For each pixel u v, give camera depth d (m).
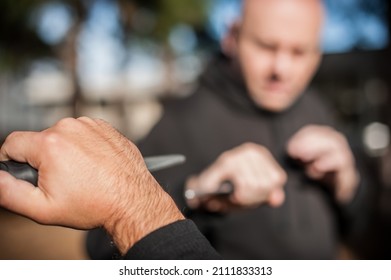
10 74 14.92
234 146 2.20
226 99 2.25
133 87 21.28
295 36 2.10
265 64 2.16
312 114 2.44
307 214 2.18
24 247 6.04
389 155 5.49
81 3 14.23
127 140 0.95
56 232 6.95
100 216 0.85
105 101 20.91
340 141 2.15
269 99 2.21
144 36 15.82
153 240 0.85
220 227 2.05
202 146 2.17
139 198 0.88
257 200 1.68
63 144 0.85
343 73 14.23
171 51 17.62
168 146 2.16
